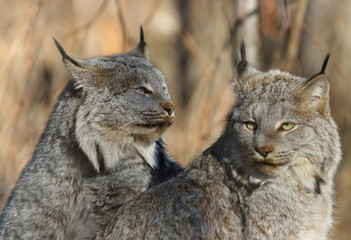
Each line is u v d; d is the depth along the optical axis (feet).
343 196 60.39
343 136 64.69
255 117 32.55
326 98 32.86
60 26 67.05
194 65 84.17
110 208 38.65
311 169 33.19
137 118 39.42
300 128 32.37
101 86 39.60
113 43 66.64
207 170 34.73
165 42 90.17
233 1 64.85
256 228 33.40
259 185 33.40
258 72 35.06
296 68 66.39
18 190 40.29
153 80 40.57
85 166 39.01
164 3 90.53
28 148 59.93
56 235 38.91
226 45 60.59
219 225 33.91
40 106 62.90
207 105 60.03
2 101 60.23
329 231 35.94
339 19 72.02
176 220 34.14
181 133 63.46
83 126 38.91
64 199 38.96
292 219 33.19
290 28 63.26
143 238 34.40
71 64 39.42
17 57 61.36
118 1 61.41
